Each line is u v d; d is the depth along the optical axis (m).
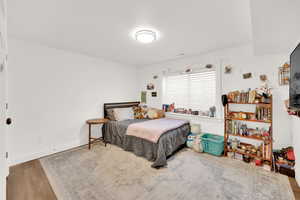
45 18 1.75
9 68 2.26
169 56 3.42
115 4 1.49
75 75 3.11
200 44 2.64
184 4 1.48
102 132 3.60
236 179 1.92
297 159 1.80
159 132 2.48
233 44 2.64
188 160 2.51
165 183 1.85
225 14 1.67
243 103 2.46
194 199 1.56
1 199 0.95
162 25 1.94
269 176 1.98
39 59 2.59
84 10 1.59
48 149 2.71
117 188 1.75
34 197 1.58
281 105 2.26
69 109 3.02
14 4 1.46
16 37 2.29
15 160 2.32
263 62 2.44
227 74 2.85
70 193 1.65
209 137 3.11
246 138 2.64
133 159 2.55
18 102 2.36
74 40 2.44
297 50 1.50
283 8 1.21
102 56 3.43
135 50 2.99
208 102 3.27
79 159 2.53
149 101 4.39
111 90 3.88
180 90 3.75
